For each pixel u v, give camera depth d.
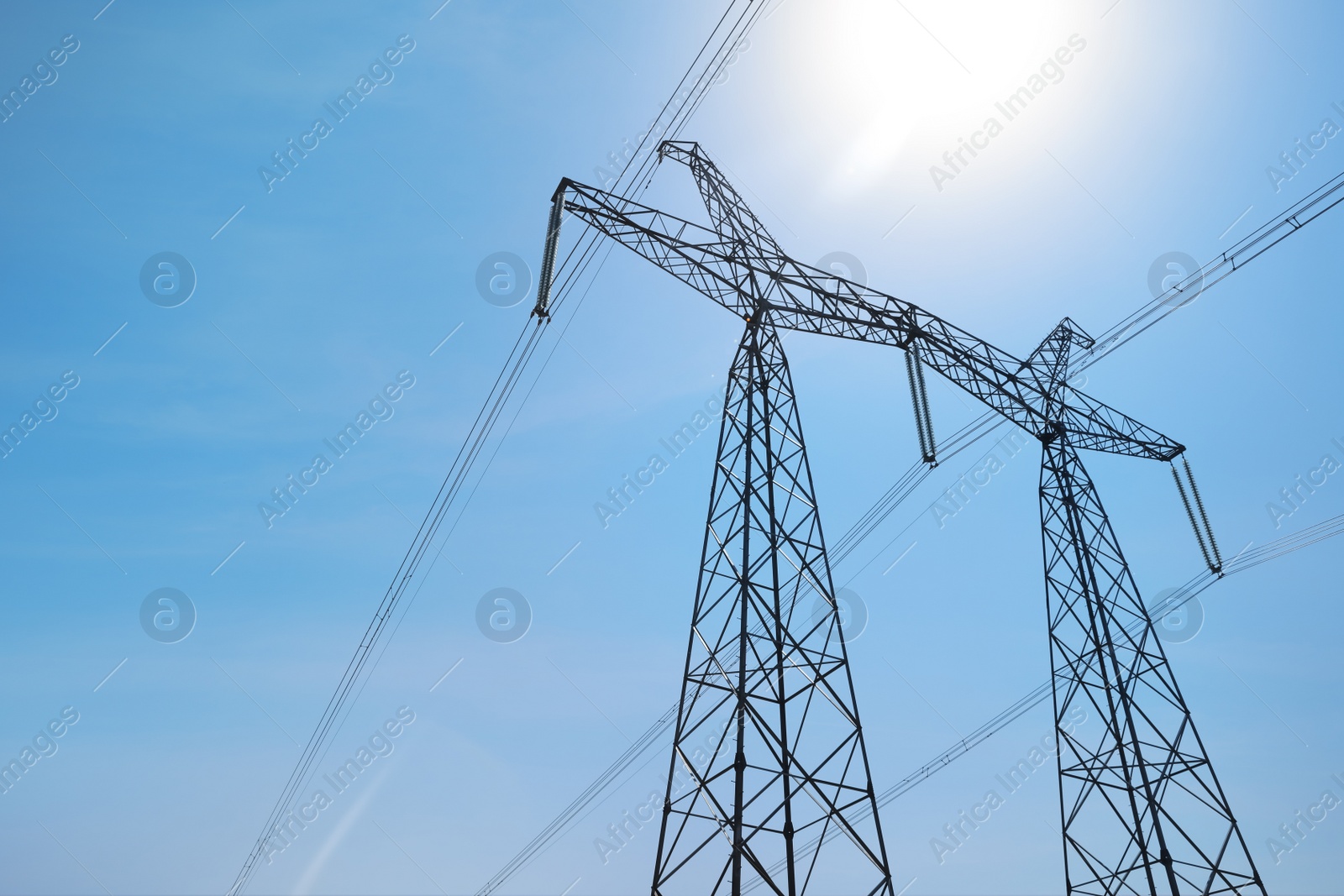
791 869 18.31
